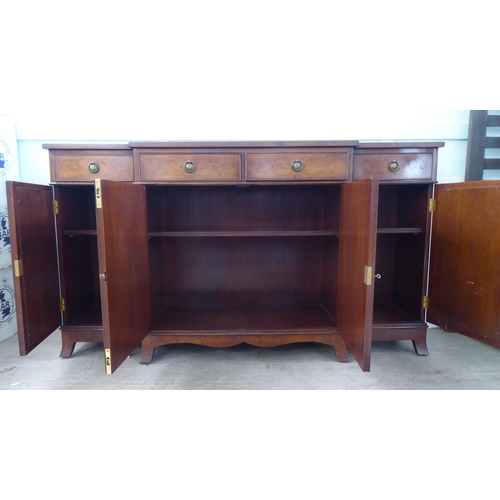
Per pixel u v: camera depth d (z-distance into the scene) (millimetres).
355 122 1757
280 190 1670
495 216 1319
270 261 1723
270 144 1305
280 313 1621
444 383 1298
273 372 1377
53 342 1670
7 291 1712
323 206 1678
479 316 1395
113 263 1085
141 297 1318
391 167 1365
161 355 1527
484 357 1511
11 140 1716
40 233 1367
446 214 1478
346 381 1309
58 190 1439
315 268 1727
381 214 1713
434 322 1576
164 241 1700
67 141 1774
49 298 1432
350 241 1222
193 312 1638
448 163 1802
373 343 1669
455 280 1473
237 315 1598
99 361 1476
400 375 1353
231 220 1690
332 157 1316
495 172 1812
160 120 1755
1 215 1659
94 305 1734
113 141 1768
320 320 1531
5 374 1363
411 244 1573
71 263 1542
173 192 1669
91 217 1709
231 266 1724
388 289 1764
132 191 1227
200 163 1315
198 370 1395
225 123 1758
